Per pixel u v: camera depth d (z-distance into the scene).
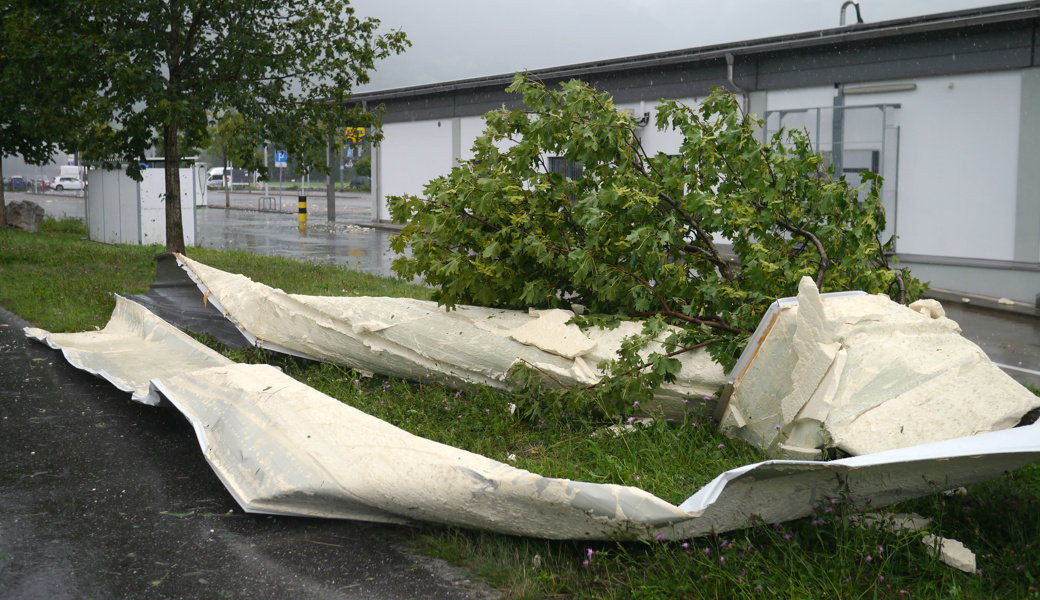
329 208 30.72
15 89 14.91
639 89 18.66
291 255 18.97
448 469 3.73
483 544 3.75
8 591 3.37
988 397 3.80
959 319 11.54
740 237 5.55
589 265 5.43
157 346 7.67
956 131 13.73
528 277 6.07
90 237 21.05
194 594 3.36
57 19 12.89
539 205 6.04
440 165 24.92
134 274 13.85
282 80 14.88
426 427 5.24
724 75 16.94
